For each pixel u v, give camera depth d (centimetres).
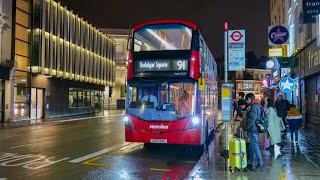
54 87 4562
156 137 1553
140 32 1631
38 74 4100
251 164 1164
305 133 2266
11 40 3672
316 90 2358
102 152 1611
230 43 1192
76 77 5119
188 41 1591
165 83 1575
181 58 1577
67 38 4800
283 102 1914
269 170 1129
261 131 1166
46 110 4347
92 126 3133
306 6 1905
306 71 2464
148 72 1592
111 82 6838
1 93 3522
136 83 1602
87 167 1265
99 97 6362
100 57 6212
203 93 1662
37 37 4031
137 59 1614
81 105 5512
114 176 1127
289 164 1230
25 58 3928
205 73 1761
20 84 3834
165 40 1605
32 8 4019
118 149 1708
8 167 1241
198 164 1259
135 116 1579
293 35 3112
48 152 1586
